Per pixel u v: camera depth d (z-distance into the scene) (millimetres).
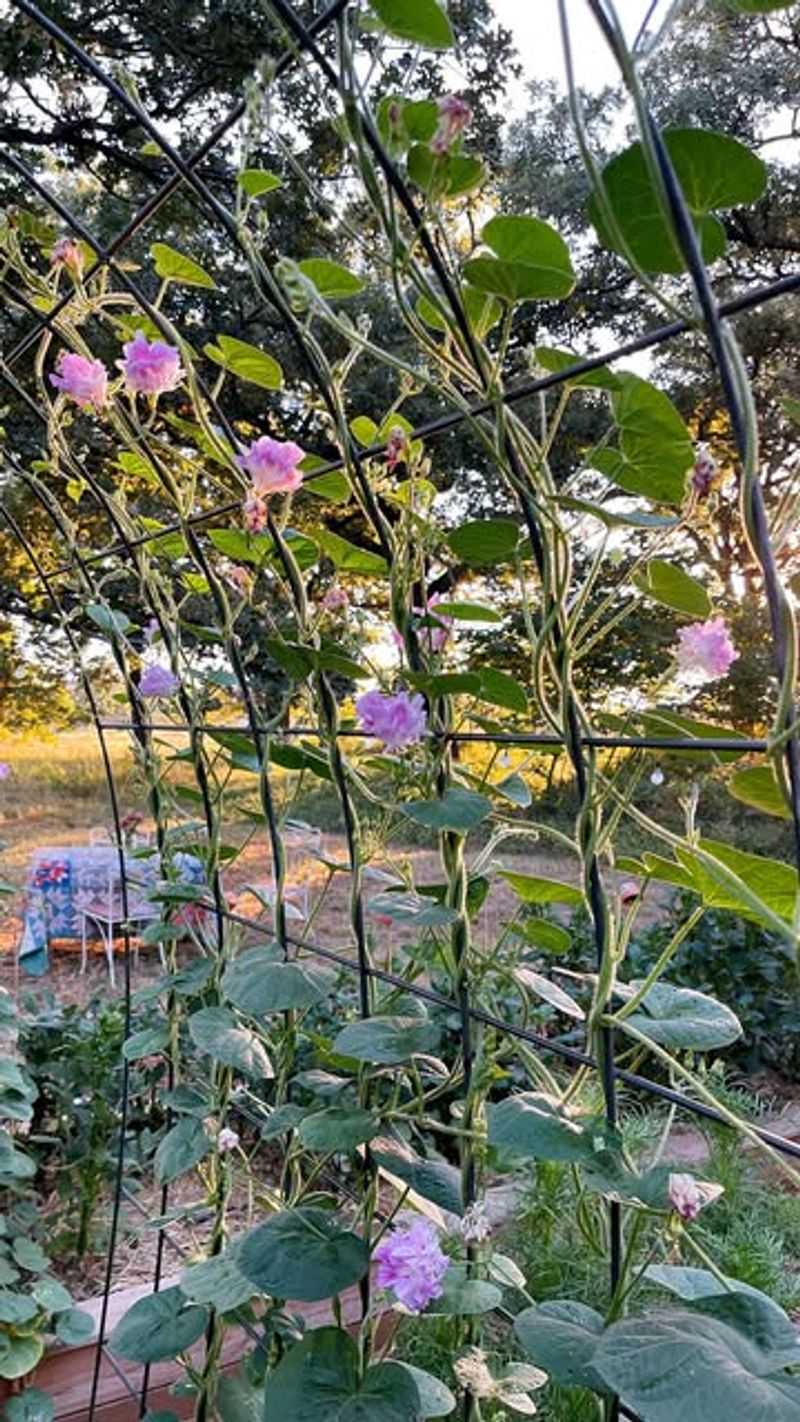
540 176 5309
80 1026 2467
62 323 1288
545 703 805
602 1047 796
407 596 983
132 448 1280
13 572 5137
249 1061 1094
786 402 688
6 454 1562
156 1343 1214
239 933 1547
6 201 5441
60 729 6027
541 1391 1591
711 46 5172
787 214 5578
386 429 1107
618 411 739
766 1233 2080
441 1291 837
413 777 1025
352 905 1069
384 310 4012
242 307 5434
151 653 1658
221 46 5262
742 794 738
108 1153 2199
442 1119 2295
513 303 724
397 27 728
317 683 1044
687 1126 2500
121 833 1901
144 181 5883
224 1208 1325
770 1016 3188
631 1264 817
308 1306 1803
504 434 745
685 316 557
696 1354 608
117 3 5234
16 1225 1980
